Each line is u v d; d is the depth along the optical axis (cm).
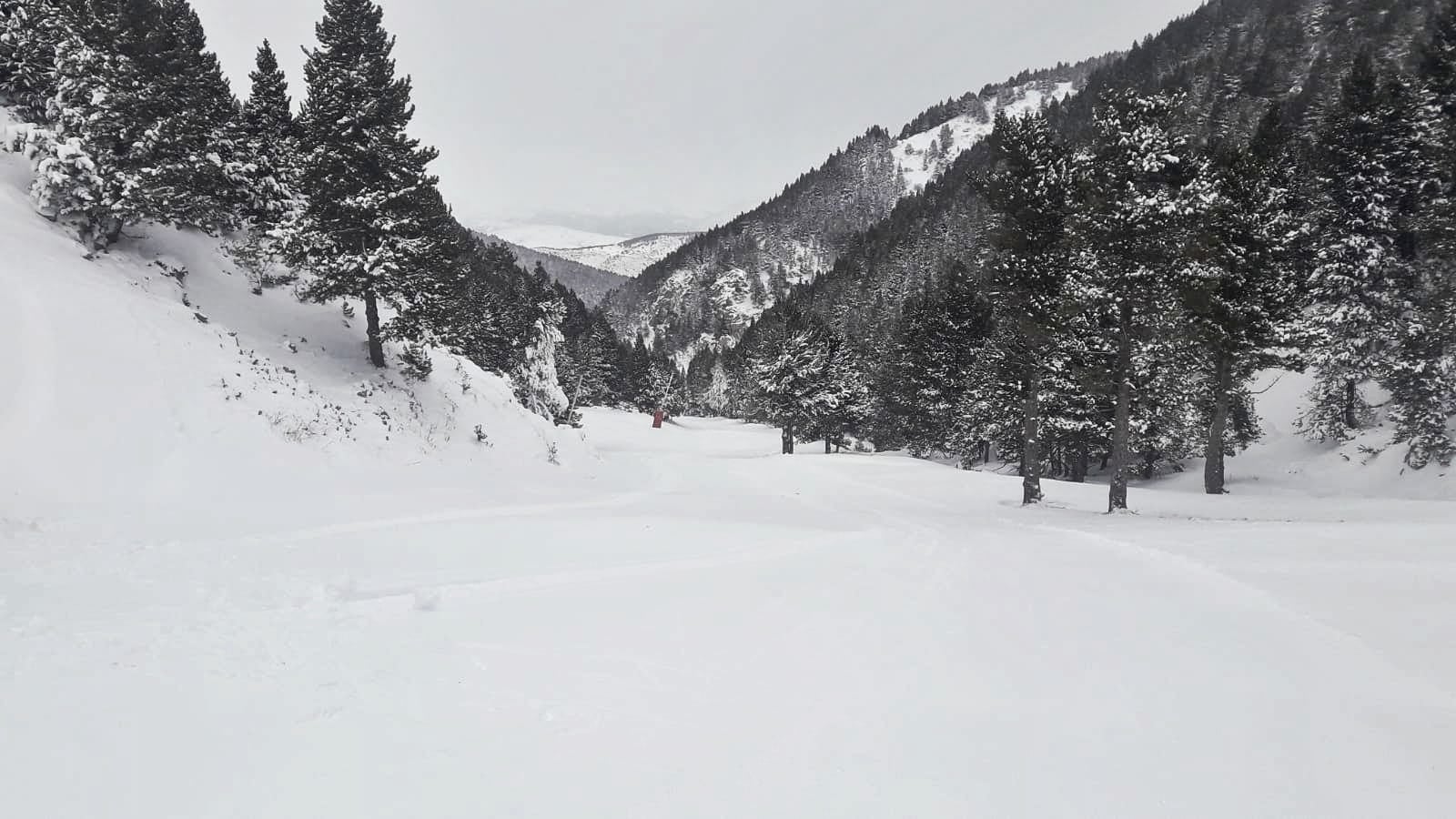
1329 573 804
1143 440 3459
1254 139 2716
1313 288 2981
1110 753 406
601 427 7519
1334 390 3052
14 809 302
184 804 317
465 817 318
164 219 2069
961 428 4700
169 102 2097
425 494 1647
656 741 414
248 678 477
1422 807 337
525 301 6944
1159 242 1798
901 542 1256
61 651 492
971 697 496
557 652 578
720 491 2742
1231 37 12150
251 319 2219
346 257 2027
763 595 809
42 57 2066
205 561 820
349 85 2041
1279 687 496
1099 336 2072
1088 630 656
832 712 468
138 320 1647
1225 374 2555
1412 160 2798
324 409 1919
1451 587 711
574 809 331
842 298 11950
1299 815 335
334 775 352
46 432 1230
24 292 1487
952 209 11912
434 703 458
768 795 353
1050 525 1562
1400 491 2541
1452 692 468
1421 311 2652
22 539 848
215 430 1517
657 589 830
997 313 2411
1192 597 765
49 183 1823
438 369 2762
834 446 6512
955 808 344
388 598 708
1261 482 3189
